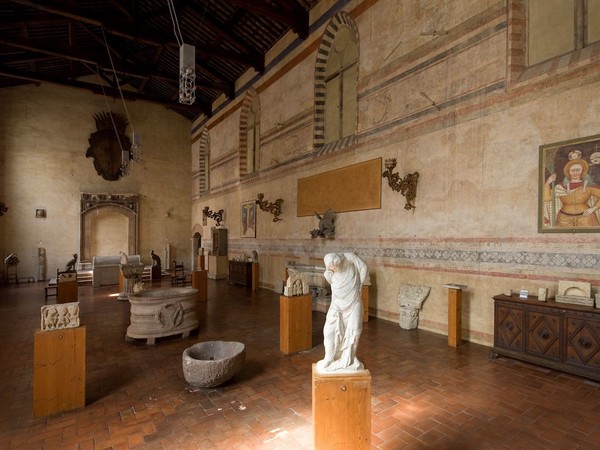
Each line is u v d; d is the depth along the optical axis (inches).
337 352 131.7
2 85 694.5
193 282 441.1
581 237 212.4
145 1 554.6
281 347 255.3
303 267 421.4
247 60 568.4
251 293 509.0
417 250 314.7
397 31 338.3
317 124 456.8
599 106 207.3
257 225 589.0
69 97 763.4
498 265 253.9
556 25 239.6
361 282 135.9
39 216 722.8
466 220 275.4
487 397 177.6
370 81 369.1
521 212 241.6
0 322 352.2
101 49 667.4
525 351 220.1
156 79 788.0
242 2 427.5
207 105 804.0
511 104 248.5
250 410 168.2
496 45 258.5
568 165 219.0
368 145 370.0
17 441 143.2
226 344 220.1
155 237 853.2
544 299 215.9
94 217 782.5
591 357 191.3
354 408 120.6
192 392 187.9
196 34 586.2
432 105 303.0
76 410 168.9
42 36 590.2
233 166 684.1
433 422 154.5
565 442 138.6
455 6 286.0
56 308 170.2
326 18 434.9
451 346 259.9
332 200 419.8
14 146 706.2
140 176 839.7
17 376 213.8
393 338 280.8
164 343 274.4
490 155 260.5
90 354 249.4
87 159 778.8
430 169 303.7
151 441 142.7
